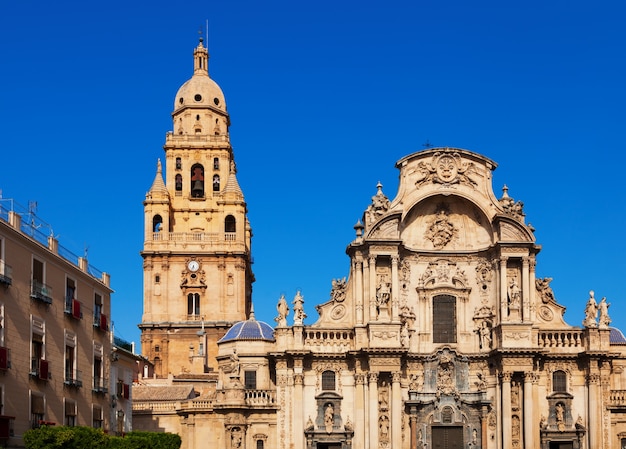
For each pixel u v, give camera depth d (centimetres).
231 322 13412
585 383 9081
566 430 8950
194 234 13762
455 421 9056
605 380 9006
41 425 6228
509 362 8906
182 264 13612
